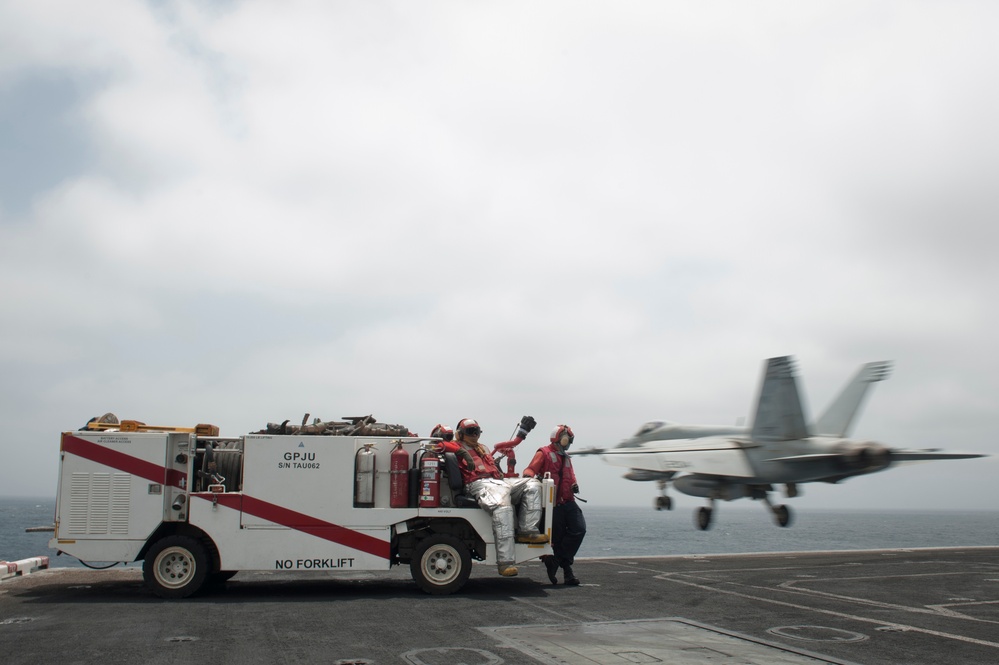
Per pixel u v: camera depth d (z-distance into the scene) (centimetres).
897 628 708
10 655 562
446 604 831
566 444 1015
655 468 2533
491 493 914
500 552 902
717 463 2389
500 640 623
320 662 541
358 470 914
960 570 1254
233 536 873
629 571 1207
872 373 2533
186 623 703
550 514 948
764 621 738
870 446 2183
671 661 545
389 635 645
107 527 872
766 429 2419
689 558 1457
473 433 973
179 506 893
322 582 1041
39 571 1152
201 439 903
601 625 700
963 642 643
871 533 11044
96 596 895
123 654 566
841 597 922
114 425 923
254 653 571
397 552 951
